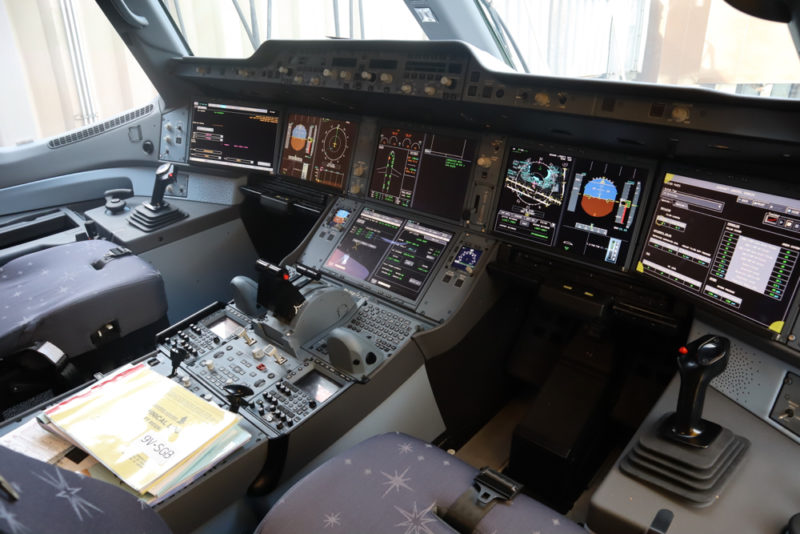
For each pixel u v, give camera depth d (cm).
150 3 315
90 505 94
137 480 134
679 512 131
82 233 299
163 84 340
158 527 104
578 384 234
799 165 155
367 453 152
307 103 304
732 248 169
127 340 262
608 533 136
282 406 180
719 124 158
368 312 230
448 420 240
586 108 186
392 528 128
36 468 94
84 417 151
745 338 164
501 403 276
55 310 229
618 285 215
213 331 223
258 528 133
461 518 131
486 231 242
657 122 171
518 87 202
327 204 293
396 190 270
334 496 137
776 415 151
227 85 321
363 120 284
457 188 250
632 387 239
